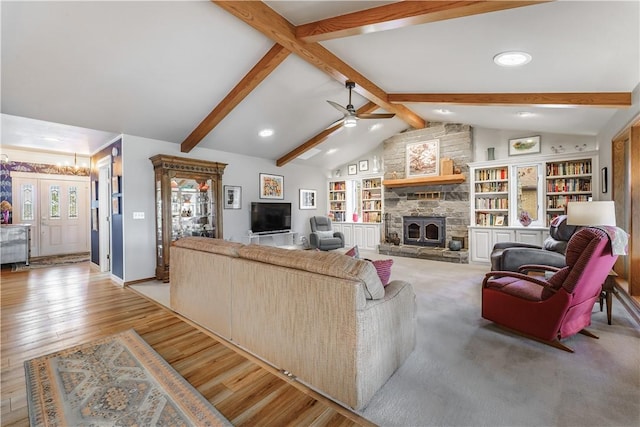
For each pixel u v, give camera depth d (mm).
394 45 2984
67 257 7129
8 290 4258
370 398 1779
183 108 4242
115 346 2482
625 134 3594
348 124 4309
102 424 1588
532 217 5457
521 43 2443
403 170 7199
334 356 1785
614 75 2771
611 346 2428
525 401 1767
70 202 7676
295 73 4059
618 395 1810
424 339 2576
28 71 3010
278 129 5637
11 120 3865
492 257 4285
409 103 4672
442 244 6629
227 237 6156
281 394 1866
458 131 6367
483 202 6059
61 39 2727
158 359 2275
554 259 3643
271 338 2172
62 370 2117
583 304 2498
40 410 1693
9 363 2234
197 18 2787
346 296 1717
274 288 2125
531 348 2414
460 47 2723
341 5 2523
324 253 2021
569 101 3344
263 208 6754
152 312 3307
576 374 2037
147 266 4824
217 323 2701
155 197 4875
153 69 3354
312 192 8258
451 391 1869
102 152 5426
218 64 3498
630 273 3297
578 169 5023
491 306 2797
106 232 5512
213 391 1891
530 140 5547
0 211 6668
